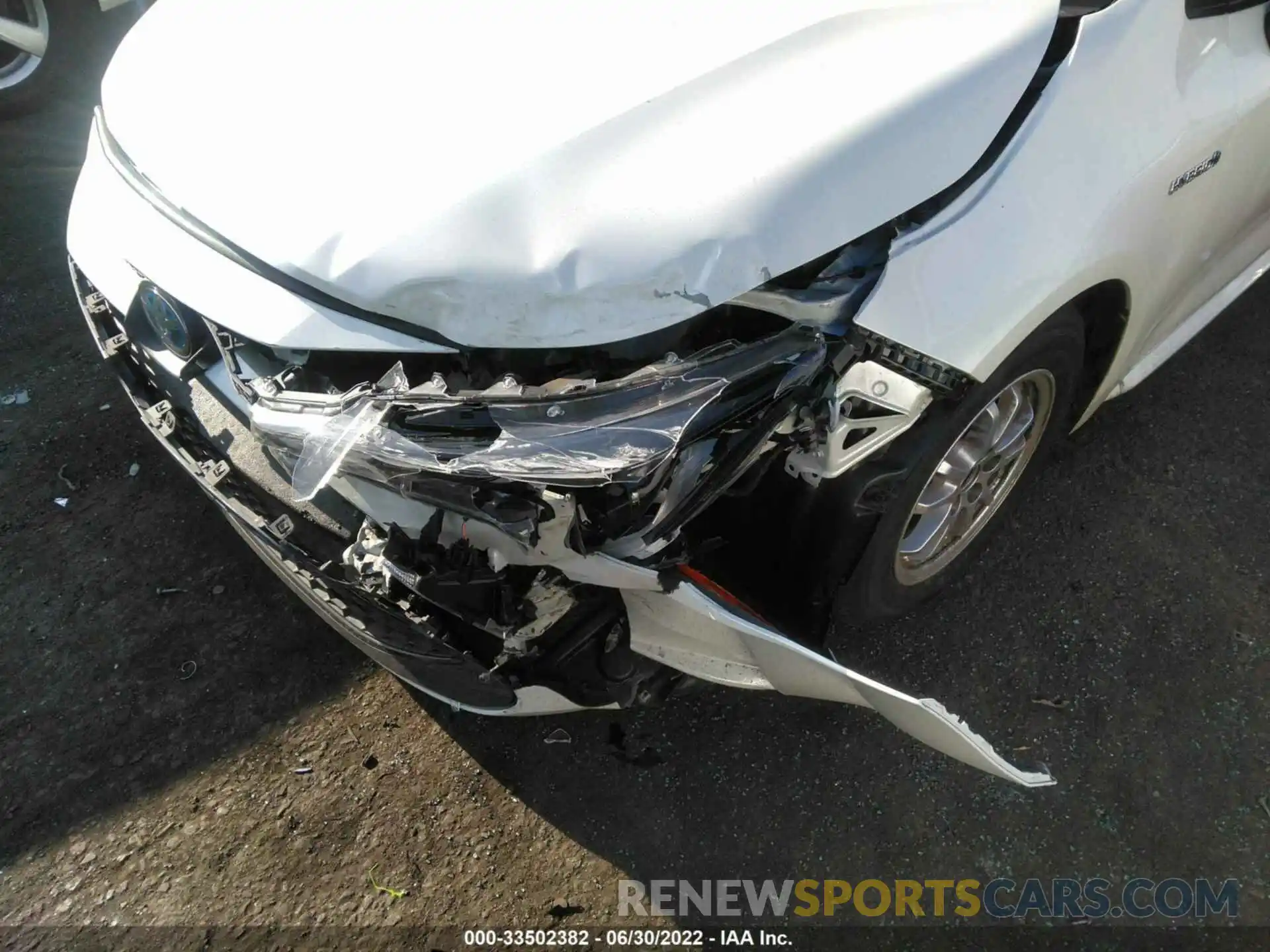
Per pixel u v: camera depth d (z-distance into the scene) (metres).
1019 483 2.18
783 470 1.56
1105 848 1.82
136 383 1.81
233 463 1.61
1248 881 1.77
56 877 1.83
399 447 1.26
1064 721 2.00
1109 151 1.66
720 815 1.88
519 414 1.27
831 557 1.69
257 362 1.47
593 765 1.97
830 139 1.42
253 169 1.46
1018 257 1.57
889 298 1.46
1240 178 2.01
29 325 2.97
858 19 1.54
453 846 1.86
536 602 1.46
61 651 2.18
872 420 1.51
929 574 2.09
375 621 1.56
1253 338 2.83
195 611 2.26
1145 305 1.96
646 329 1.34
